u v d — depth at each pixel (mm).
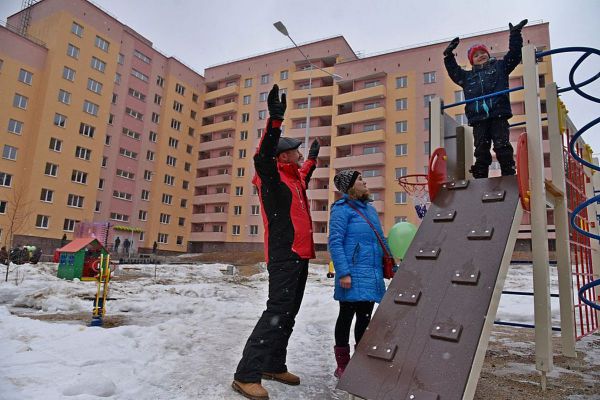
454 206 3023
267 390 2695
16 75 31453
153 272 18422
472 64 4219
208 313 6160
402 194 35312
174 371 2996
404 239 3705
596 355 4078
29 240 30422
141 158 41062
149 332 4152
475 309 2178
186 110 46156
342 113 40094
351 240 3111
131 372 2904
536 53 3311
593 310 5789
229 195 44438
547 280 2930
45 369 2818
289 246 2809
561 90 3975
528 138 3123
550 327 2902
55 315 5973
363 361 2205
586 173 6004
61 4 33844
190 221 45781
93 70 35812
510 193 2883
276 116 2654
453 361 1989
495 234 2576
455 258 2541
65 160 33219
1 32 30875
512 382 3088
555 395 2787
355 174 3309
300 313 6566
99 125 36000
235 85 45844
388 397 1985
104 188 37062
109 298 7957
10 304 7156
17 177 31016
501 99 3811
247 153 44500
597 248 5742
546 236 2939
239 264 32219
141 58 41781
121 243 37062
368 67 38562
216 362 3262
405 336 2221
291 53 43625
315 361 3605
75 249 12086
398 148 36125
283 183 2910
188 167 46344
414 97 36125
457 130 4207
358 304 3152
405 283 2541
